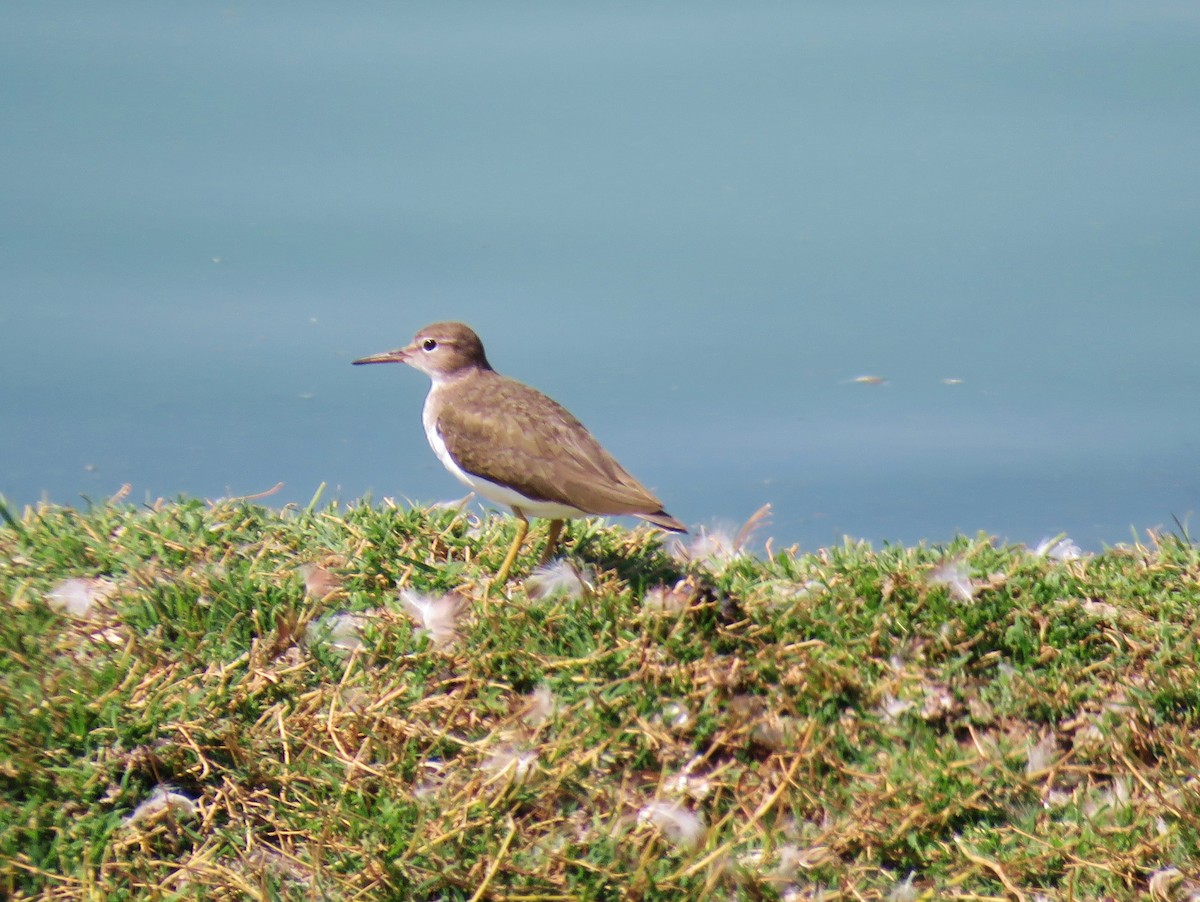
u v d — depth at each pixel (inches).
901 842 420.5
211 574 482.3
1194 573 514.3
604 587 492.4
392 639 468.1
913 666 466.9
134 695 436.8
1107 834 421.4
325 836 409.4
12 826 402.0
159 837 410.6
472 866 403.9
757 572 522.3
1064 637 479.5
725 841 416.5
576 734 440.5
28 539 511.2
